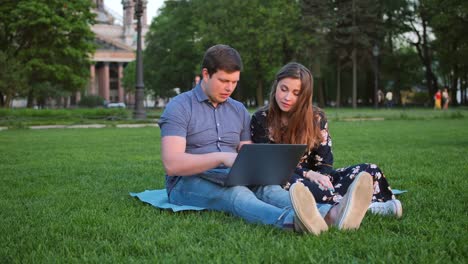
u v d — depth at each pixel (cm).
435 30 4978
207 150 458
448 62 5119
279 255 321
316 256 318
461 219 425
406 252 328
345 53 5041
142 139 1547
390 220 421
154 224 414
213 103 461
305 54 4794
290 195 360
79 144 1348
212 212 438
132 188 620
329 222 389
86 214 455
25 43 4256
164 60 5606
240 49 4500
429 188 591
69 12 4166
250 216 406
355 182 378
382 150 1070
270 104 469
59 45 4219
